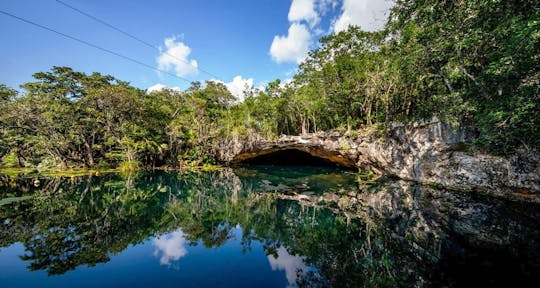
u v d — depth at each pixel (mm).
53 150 32062
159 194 17062
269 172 29203
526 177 9719
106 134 33000
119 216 11531
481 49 9391
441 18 9758
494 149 10273
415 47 11312
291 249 7660
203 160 37594
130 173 28781
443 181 13992
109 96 29297
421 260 6059
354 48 26438
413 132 16328
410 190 14117
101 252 7477
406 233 7867
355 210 11320
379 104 22031
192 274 6156
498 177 10875
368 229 8703
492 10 8039
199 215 11883
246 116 36312
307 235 8727
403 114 18391
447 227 8016
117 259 7000
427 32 10531
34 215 11539
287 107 31594
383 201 12375
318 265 6453
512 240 6668
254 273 6188
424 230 7973
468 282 4887
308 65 29391
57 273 6152
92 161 33000
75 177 25062
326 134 24859
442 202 11039
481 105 9883
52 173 27719
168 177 25844
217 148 38281
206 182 22688
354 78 23469
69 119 30344
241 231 9555
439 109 13031
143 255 7305
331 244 7770
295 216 11281
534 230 7285
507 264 5488
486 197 11148
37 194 16594
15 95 30188
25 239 8469
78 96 32062
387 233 8102
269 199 15188
